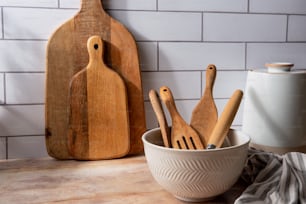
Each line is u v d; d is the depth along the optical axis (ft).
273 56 3.02
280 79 2.37
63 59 2.62
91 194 2.07
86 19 2.63
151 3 2.76
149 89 2.85
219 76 2.95
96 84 2.64
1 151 2.72
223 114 2.12
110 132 2.69
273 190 1.94
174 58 2.86
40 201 1.97
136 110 2.75
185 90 2.91
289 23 3.00
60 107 2.65
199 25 2.85
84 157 2.68
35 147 2.76
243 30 2.93
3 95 2.66
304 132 2.47
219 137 2.07
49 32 2.65
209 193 1.89
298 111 2.42
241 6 2.89
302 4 2.99
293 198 1.83
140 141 2.79
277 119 2.42
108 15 2.66
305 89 2.42
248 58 2.98
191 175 1.80
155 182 2.26
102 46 2.61
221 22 2.88
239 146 1.85
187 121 2.96
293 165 2.13
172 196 2.05
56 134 2.67
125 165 2.58
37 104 2.72
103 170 2.48
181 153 1.77
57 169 2.49
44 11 2.62
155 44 2.81
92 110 2.65
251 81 2.54
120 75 2.71
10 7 2.57
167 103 2.23
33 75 2.68
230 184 1.92
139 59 2.75
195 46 2.87
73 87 2.62
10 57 2.63
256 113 2.50
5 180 2.29
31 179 2.31
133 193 2.09
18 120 2.71
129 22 2.75
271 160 2.16
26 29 2.61
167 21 2.80
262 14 2.94
